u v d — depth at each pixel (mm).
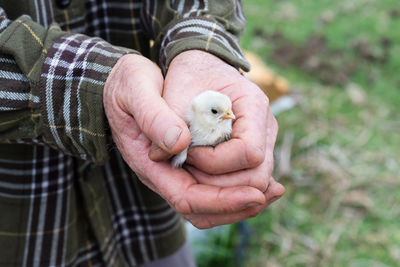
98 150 477
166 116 407
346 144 1311
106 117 465
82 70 456
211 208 427
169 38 520
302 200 1155
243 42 1741
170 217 651
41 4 516
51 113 464
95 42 475
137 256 669
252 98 464
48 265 565
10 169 542
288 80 1554
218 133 483
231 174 442
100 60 457
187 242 723
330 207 1136
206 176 449
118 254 652
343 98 1478
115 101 442
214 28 508
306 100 1466
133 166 461
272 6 1999
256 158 428
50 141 484
